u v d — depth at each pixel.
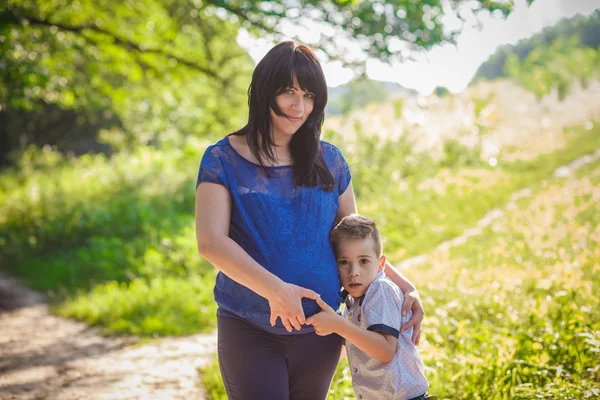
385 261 2.87
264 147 2.50
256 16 10.10
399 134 16.84
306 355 2.59
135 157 19.36
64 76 11.62
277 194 2.53
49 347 6.81
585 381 3.60
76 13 11.52
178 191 15.26
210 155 2.52
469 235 10.00
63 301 9.06
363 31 9.48
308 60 2.49
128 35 12.20
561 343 4.07
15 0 10.06
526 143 17.09
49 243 12.88
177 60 12.30
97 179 17.77
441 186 13.11
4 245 12.91
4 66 9.77
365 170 13.96
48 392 5.36
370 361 2.73
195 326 7.34
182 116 14.51
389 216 11.41
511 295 5.41
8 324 7.96
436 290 6.08
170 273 9.60
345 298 2.85
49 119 25.81
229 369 2.56
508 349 4.03
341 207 2.83
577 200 9.67
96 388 5.39
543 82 23.48
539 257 6.85
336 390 4.19
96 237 12.52
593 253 6.33
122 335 7.19
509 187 12.77
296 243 2.52
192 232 10.59
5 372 5.97
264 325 2.51
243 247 2.51
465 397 3.79
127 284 9.77
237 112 13.82
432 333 4.75
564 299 4.79
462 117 18.59
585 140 16.80
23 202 15.06
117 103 14.43
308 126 2.56
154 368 5.87
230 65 13.32
